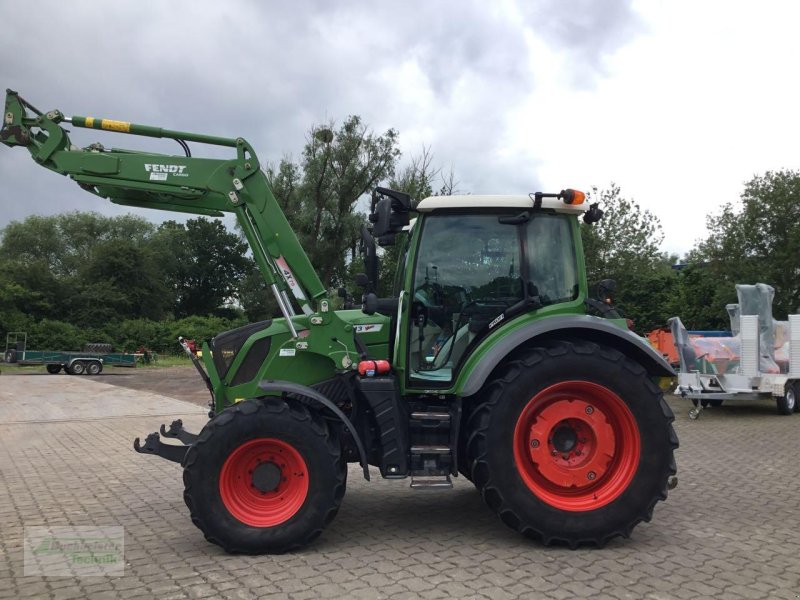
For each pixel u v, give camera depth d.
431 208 4.80
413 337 4.80
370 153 23.61
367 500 5.68
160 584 3.67
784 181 18.98
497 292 4.82
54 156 4.76
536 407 4.41
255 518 4.20
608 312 4.87
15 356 24.72
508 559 4.07
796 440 9.02
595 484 4.39
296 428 4.21
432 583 3.65
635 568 3.90
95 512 5.29
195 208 5.15
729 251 19.27
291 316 4.85
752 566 3.93
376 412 4.47
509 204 4.82
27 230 59.72
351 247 23.20
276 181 23.53
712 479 6.44
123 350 35.75
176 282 65.56
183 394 16.36
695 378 11.44
